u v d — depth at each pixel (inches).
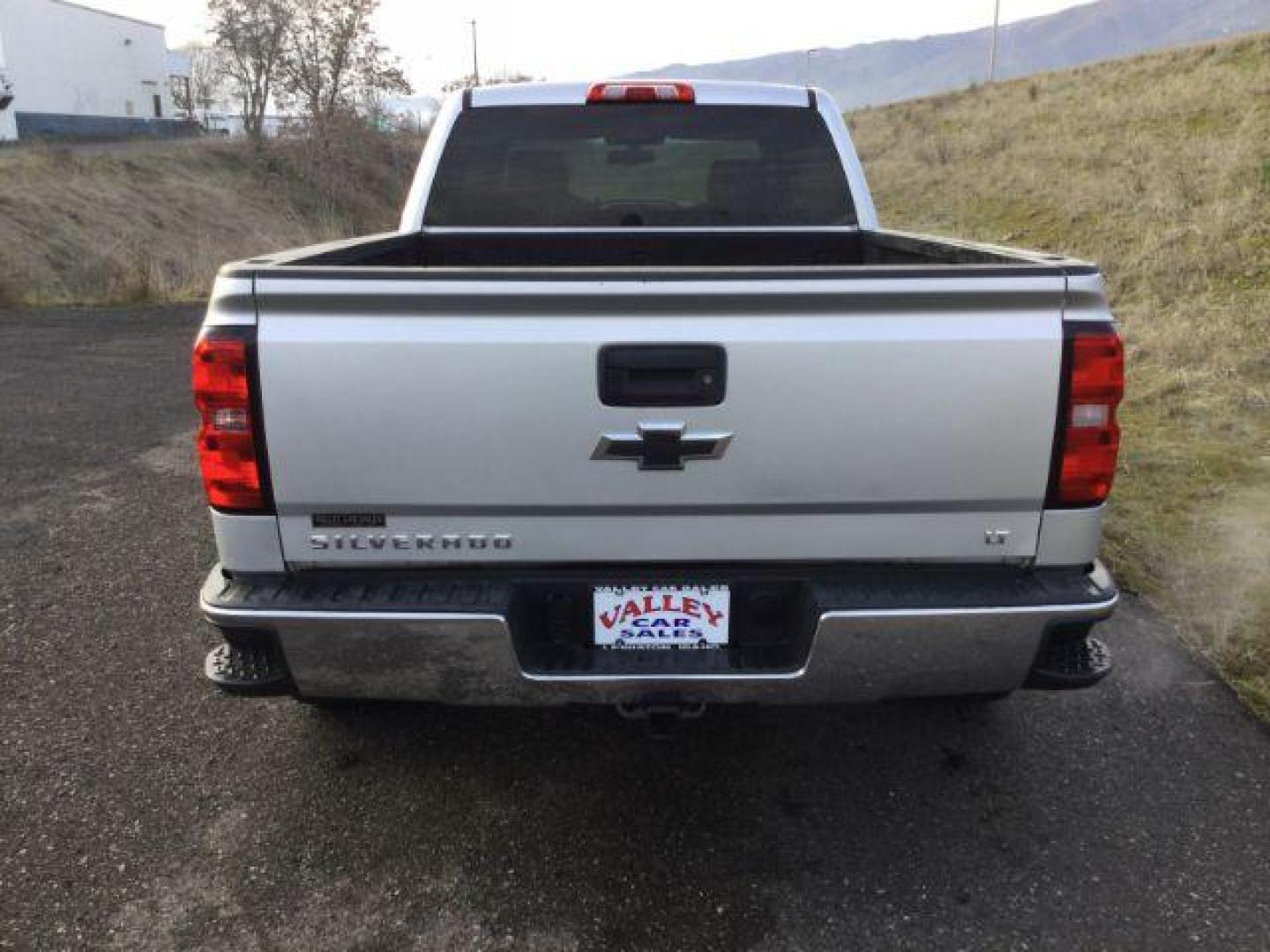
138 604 156.1
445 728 121.7
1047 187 642.2
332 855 98.1
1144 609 151.8
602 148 158.6
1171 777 110.9
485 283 80.1
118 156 1067.9
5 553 177.3
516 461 83.6
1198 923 88.8
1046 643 87.5
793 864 97.2
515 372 81.9
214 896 92.4
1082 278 82.7
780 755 116.6
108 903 91.4
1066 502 86.5
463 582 87.8
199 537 185.6
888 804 106.8
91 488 215.2
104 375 342.6
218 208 1032.2
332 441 83.0
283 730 120.7
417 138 1455.5
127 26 2000.5
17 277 580.7
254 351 81.3
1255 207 464.8
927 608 84.1
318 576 88.4
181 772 111.7
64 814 104.0
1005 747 117.6
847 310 82.0
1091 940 87.0
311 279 80.4
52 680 132.3
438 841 100.3
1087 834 101.3
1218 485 202.8
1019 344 82.5
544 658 89.3
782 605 90.0
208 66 1675.7
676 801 107.5
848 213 162.2
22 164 883.4
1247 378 280.8
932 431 83.7
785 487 84.7
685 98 154.5
